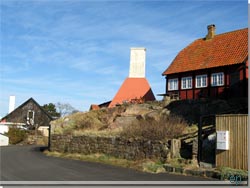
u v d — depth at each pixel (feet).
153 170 60.08
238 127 52.44
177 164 60.59
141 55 161.48
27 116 217.15
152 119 90.17
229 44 114.11
